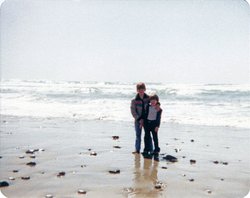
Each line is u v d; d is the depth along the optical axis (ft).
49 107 59.98
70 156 25.03
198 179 19.66
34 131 35.91
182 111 51.31
